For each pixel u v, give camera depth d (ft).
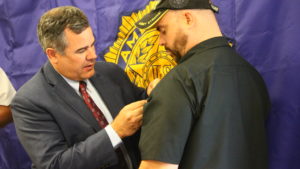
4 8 7.38
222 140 3.53
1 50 7.55
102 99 5.35
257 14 5.03
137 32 6.07
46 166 4.65
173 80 3.56
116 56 6.31
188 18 3.76
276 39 4.88
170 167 3.42
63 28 4.57
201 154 3.48
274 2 4.88
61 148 4.81
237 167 3.62
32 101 4.90
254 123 3.87
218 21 5.39
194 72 3.56
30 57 7.25
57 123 4.90
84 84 5.24
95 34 6.50
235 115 3.64
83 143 4.64
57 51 4.69
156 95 3.59
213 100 3.51
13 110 5.09
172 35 3.85
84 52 4.71
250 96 3.85
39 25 4.82
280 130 4.93
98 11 6.44
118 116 4.58
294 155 4.84
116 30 6.28
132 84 5.82
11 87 6.93
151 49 5.96
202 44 3.77
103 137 4.55
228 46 3.93
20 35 7.30
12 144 7.73
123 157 5.17
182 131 3.39
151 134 3.50
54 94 4.98
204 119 3.47
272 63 4.93
